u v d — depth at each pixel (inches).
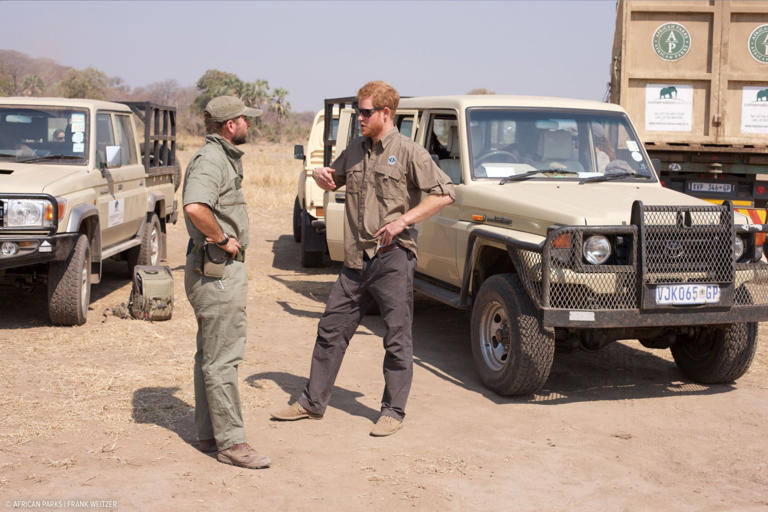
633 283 211.0
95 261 314.5
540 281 213.8
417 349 284.8
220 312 171.0
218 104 168.7
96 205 313.0
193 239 171.5
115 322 306.8
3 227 270.1
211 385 173.8
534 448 191.6
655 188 260.8
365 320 324.8
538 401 229.1
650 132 410.6
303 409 206.1
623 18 402.6
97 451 181.6
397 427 199.3
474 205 256.4
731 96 407.8
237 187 172.1
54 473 169.0
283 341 288.8
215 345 173.5
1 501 154.9
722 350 236.4
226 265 171.5
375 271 194.5
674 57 405.1
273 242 568.4
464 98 281.4
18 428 193.5
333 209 331.0
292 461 179.9
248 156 1855.3
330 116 426.3
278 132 4008.4
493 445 193.0
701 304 213.6
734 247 215.6
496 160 268.7
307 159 501.0
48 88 4970.5
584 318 208.1
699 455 189.8
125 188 354.3
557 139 276.1
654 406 226.4
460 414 215.3
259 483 167.6
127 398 218.5
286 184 1014.4
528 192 245.1
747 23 400.5
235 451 175.6
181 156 1534.2
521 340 217.8
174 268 438.3
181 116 4530.0
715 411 222.5
